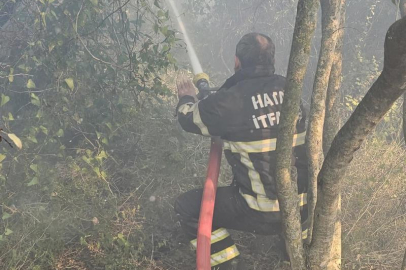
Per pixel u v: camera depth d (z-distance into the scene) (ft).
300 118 9.80
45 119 12.66
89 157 12.16
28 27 13.93
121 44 13.98
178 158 12.99
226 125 9.57
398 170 12.58
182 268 10.77
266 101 9.55
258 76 9.77
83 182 11.87
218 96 9.56
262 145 9.45
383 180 12.37
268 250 11.47
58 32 12.98
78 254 10.96
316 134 8.48
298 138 9.71
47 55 13.30
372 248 10.99
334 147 6.49
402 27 4.96
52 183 11.64
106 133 13.57
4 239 10.26
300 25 6.51
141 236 11.54
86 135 13.92
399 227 11.64
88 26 13.39
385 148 14.60
